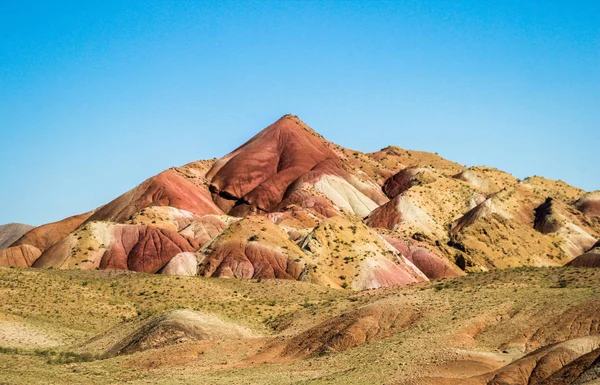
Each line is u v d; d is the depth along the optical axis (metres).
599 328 90.69
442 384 76.25
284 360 97.31
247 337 109.00
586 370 71.56
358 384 80.12
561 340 90.12
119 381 88.31
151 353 100.88
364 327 100.81
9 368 92.75
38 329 115.94
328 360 91.69
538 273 118.19
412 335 95.25
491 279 118.00
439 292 112.00
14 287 131.25
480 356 84.81
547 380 73.12
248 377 87.62
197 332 107.50
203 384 84.56
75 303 130.00
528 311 97.06
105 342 110.50
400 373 81.94
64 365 97.06
